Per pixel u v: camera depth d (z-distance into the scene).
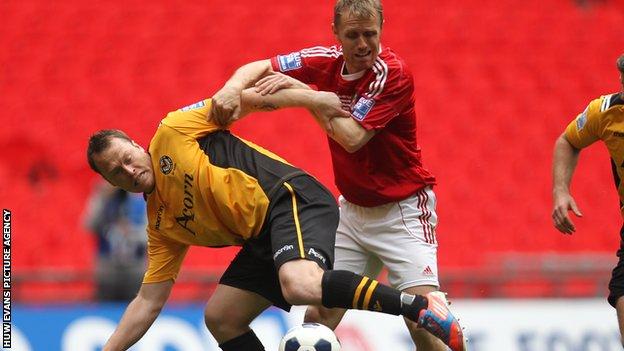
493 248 50.31
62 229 48.38
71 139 54.16
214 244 19.80
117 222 34.28
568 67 63.22
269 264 19.94
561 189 21.09
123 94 57.19
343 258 21.73
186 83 58.50
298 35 62.88
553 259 46.78
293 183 18.89
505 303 35.78
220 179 18.67
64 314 32.62
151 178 18.98
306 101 19.14
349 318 33.88
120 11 63.00
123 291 34.09
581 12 67.62
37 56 59.31
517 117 59.28
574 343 35.78
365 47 18.92
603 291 40.72
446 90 60.09
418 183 21.06
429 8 65.81
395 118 20.19
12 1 62.62
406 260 20.86
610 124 20.00
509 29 65.19
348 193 21.12
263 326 33.72
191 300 40.09
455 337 17.11
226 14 63.62
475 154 56.03
